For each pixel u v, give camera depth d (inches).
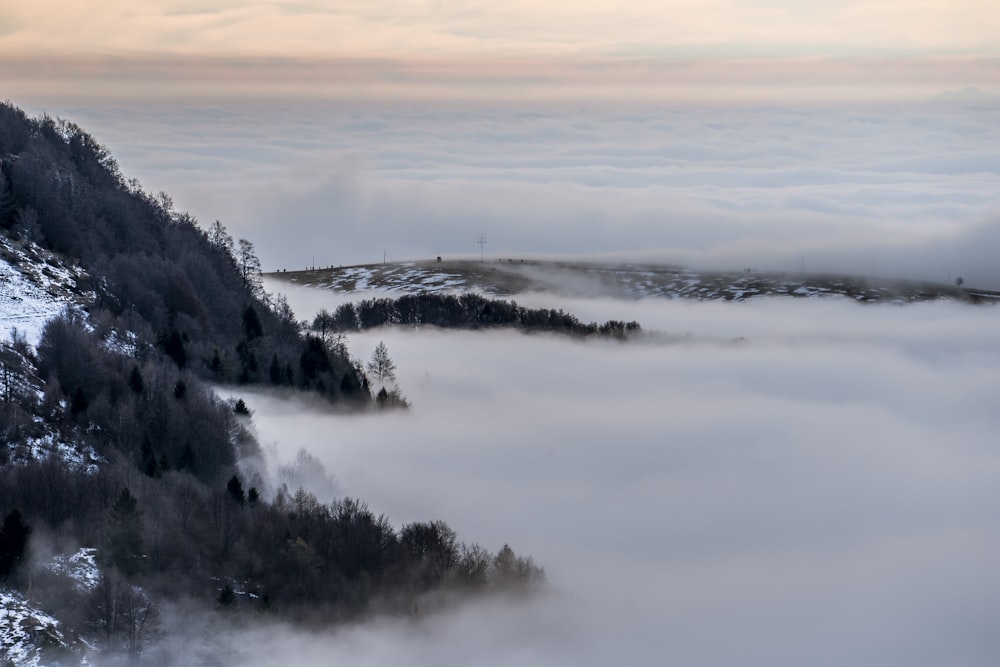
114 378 6501.0
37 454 5615.2
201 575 4948.3
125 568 4776.1
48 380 6318.9
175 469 5964.6
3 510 4926.2
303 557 5310.0
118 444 6008.9
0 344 6446.9
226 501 5585.6
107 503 5147.6
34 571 4532.5
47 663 4131.4
